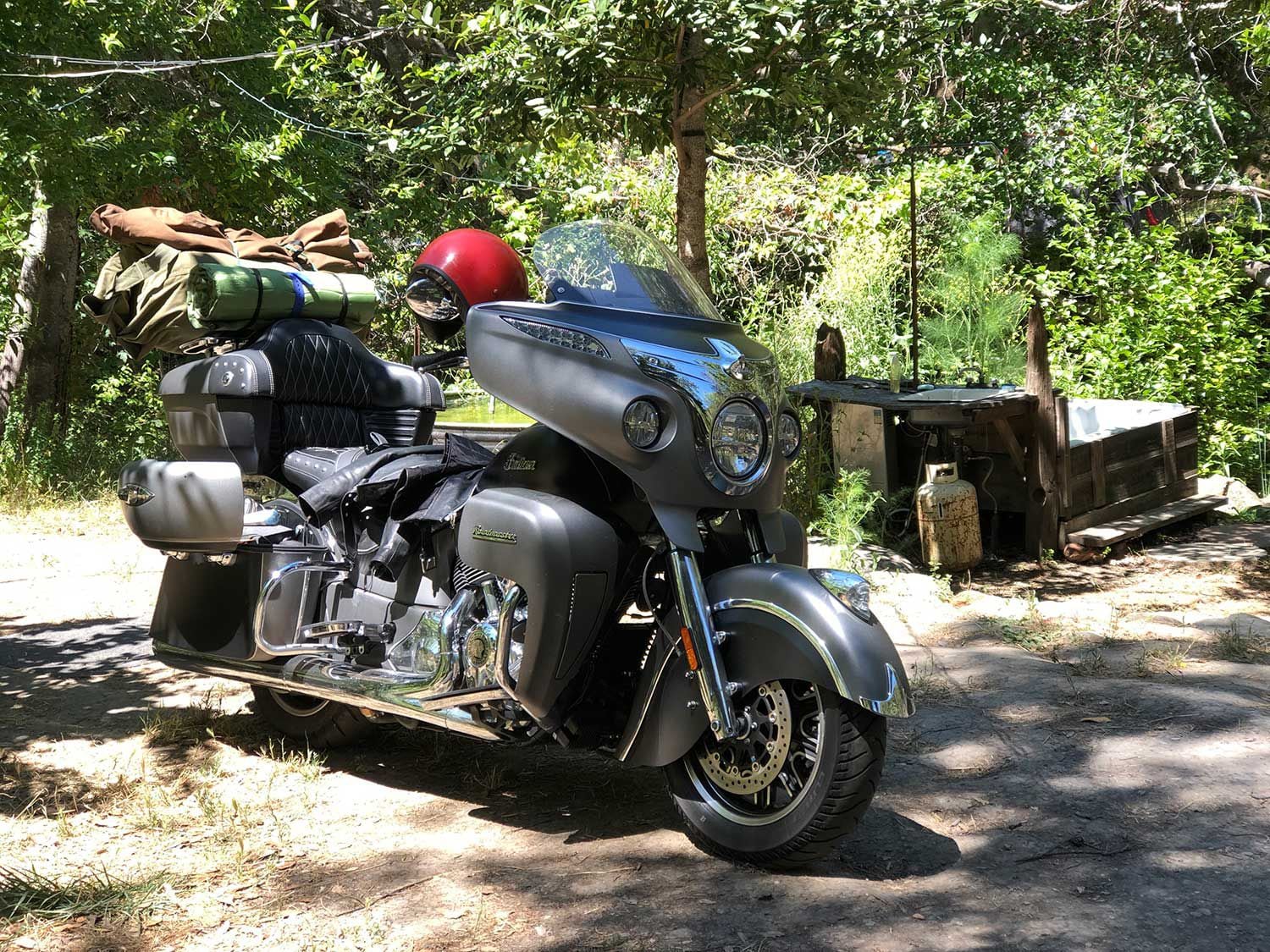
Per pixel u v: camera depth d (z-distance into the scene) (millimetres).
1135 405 9477
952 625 6188
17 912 3221
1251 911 3076
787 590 3332
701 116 7625
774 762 3381
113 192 11375
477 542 3627
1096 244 13203
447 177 12672
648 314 3627
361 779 4250
